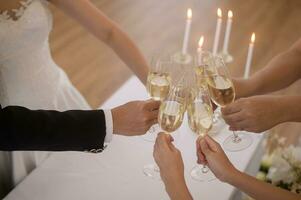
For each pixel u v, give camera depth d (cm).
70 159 148
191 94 139
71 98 200
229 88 144
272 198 116
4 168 164
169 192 117
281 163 158
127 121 138
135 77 191
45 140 127
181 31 410
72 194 136
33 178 141
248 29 418
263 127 144
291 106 142
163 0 462
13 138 126
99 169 145
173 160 120
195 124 135
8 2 161
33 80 171
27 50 165
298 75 169
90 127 130
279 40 403
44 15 167
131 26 416
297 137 298
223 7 455
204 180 141
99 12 174
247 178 119
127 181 141
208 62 153
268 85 166
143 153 151
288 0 470
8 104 171
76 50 377
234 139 157
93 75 350
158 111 141
